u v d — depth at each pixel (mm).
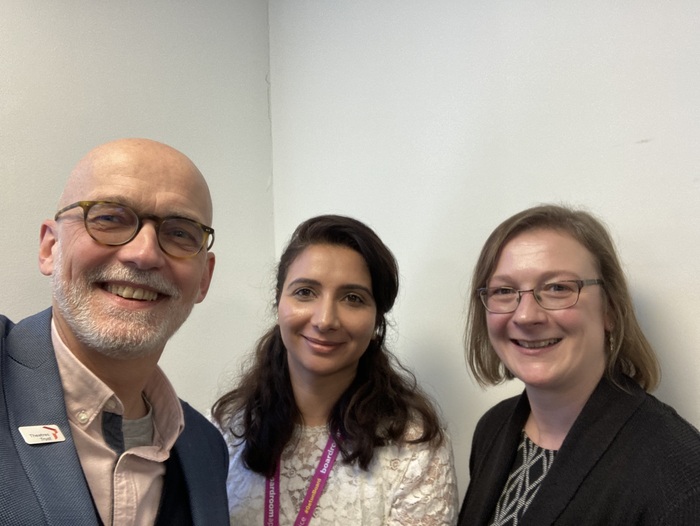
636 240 1451
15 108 1863
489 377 1446
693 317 1331
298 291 1446
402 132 2168
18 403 896
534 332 1172
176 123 2365
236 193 2602
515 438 1317
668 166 1393
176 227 1059
